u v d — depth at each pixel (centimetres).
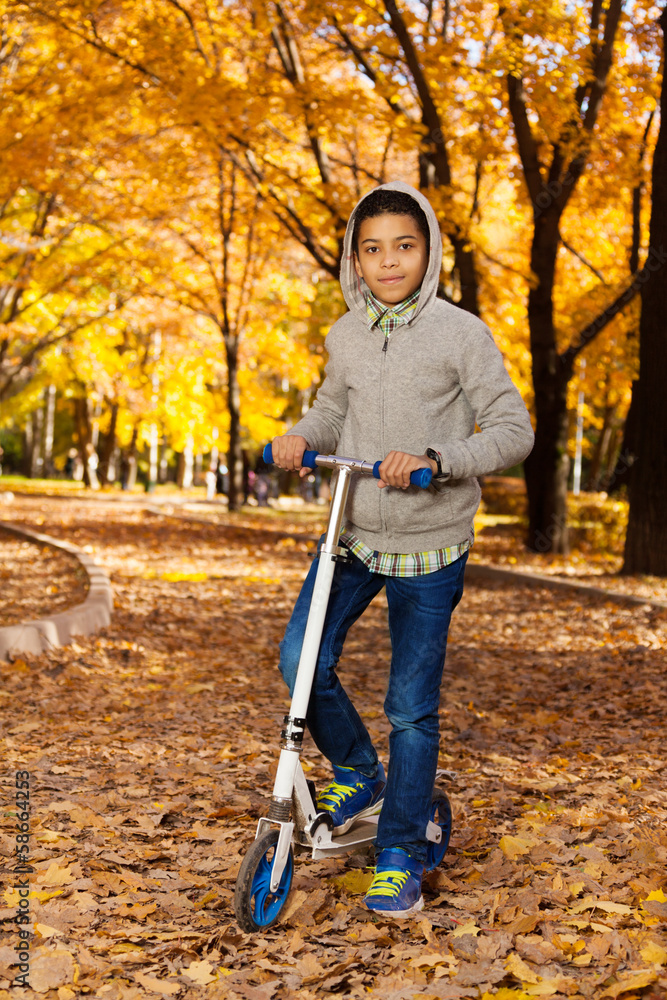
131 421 3506
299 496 4159
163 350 3005
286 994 223
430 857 296
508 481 2978
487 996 219
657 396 1079
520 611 926
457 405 278
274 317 2461
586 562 1308
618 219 1681
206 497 3591
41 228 2034
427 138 1186
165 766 411
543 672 651
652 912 265
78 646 639
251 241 2181
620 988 217
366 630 824
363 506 274
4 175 1570
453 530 275
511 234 1755
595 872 296
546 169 1384
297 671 262
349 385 283
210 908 270
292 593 1023
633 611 884
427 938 248
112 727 473
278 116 1425
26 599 855
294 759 258
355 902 277
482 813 362
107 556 1294
